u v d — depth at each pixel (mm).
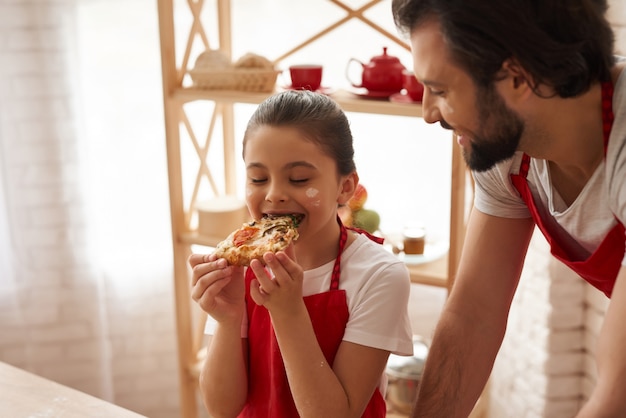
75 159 2662
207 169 2604
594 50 1031
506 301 1416
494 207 1388
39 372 2887
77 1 2555
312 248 1378
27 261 2754
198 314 2922
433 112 1127
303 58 2578
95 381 2914
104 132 2713
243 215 2504
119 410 1396
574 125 1092
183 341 2609
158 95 2703
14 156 2645
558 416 2320
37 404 1414
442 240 2438
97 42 2635
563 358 2266
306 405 1258
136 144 2738
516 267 1415
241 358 1369
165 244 2848
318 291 1374
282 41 2594
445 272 2199
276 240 1252
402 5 1063
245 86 2258
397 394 2357
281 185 1291
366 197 2311
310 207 1296
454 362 1397
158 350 2963
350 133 1379
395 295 1331
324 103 1335
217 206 2477
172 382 3006
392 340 1319
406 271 1364
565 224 1247
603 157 1119
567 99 1065
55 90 2588
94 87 2672
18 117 2605
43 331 2834
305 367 1251
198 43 2652
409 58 2473
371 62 2180
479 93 1041
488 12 985
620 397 988
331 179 1322
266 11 2578
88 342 2863
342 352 1324
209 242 2430
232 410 1386
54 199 2695
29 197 2688
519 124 1070
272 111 1302
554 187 1237
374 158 2633
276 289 1224
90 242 2762
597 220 1191
